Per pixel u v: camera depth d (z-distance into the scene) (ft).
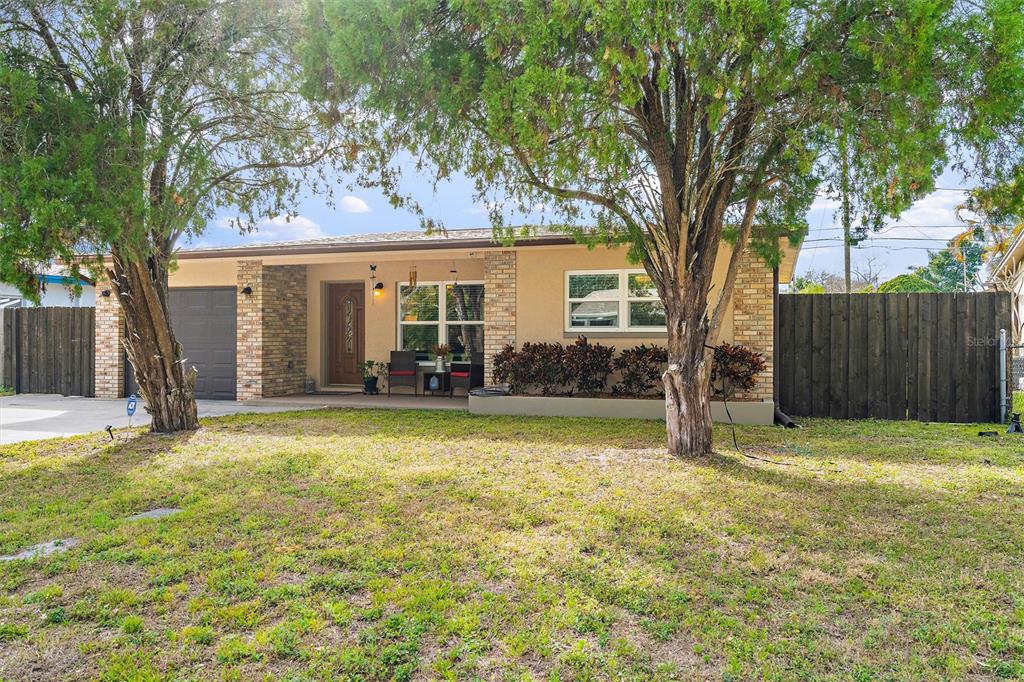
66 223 19.79
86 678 9.05
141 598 11.48
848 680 8.93
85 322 47.19
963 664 9.29
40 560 13.35
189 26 23.93
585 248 37.27
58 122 20.67
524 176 24.39
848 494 18.04
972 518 15.92
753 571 12.73
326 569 12.90
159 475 20.81
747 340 33.65
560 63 18.61
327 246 39.14
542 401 35.60
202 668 9.27
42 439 27.91
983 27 15.19
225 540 14.55
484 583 12.19
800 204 24.43
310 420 33.27
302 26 21.95
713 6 15.78
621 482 19.54
